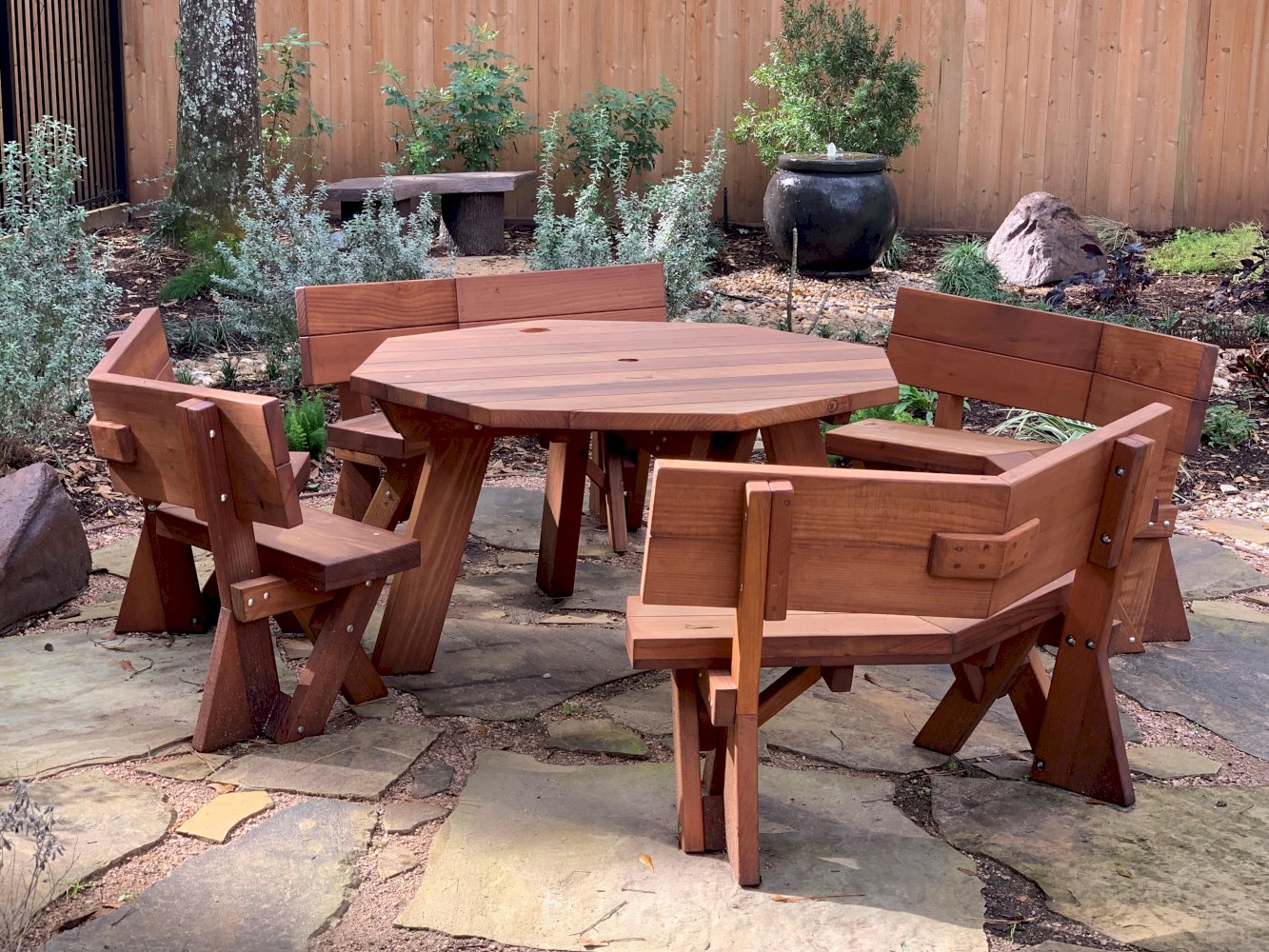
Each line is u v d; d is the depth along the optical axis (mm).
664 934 2314
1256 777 3059
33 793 2756
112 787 2799
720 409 3027
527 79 11891
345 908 2383
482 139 11445
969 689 2986
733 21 11625
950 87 11625
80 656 3562
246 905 2377
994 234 10914
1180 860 2627
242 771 2898
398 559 3129
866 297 9203
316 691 3078
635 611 2678
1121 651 3801
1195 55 11453
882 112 10633
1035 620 2826
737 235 11477
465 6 11805
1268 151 11602
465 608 4055
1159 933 2361
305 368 4191
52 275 5484
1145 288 9242
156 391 2984
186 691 3330
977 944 2301
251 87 9492
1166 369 3818
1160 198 11750
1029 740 3023
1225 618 4105
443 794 2838
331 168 12062
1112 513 2701
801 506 2270
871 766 3023
